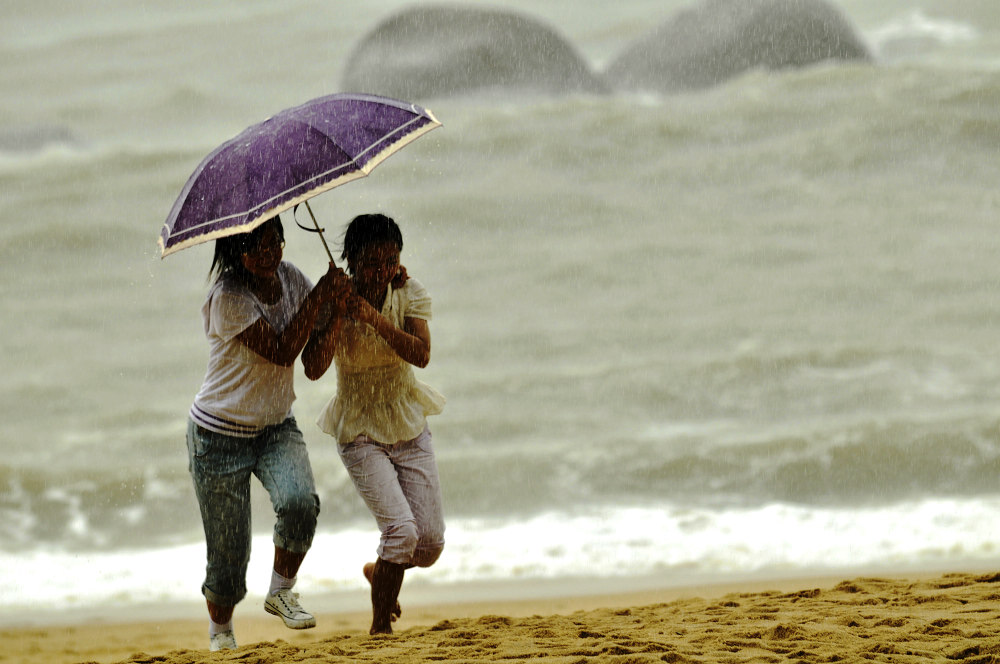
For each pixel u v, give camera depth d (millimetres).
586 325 82062
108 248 105062
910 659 15211
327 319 18422
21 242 105000
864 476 50938
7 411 70188
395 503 19234
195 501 52594
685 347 76062
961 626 17516
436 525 19719
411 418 19641
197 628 33156
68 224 108875
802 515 45781
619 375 70250
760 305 84438
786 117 126688
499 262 97062
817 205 107938
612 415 64125
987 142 117750
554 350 76812
